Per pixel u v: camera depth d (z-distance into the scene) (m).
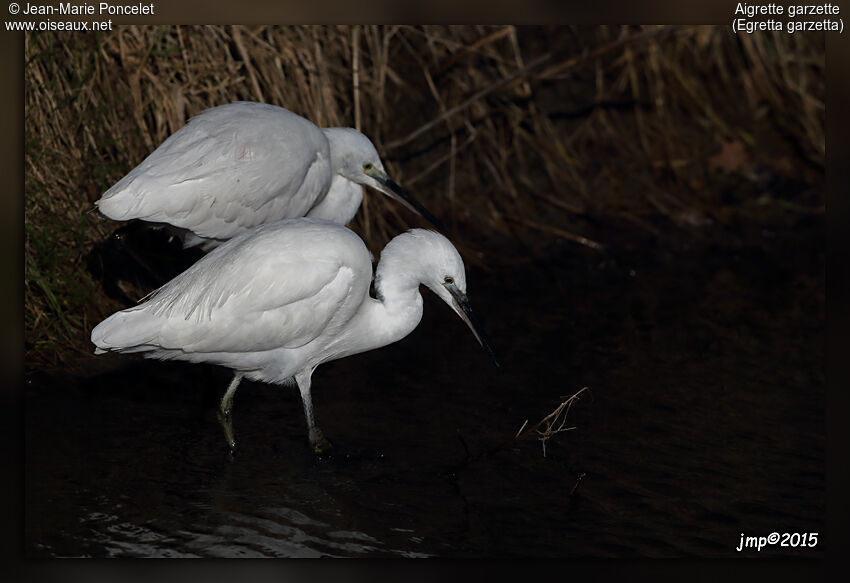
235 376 9.36
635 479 8.80
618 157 17.56
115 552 7.27
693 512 8.23
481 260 15.36
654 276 15.36
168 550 7.34
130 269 12.10
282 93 13.89
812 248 16.48
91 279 11.67
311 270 8.86
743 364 11.85
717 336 12.86
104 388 10.31
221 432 9.55
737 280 15.28
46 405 9.75
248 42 13.69
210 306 8.67
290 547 7.48
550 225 16.42
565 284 14.86
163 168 10.17
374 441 9.44
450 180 16.05
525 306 13.85
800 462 9.19
